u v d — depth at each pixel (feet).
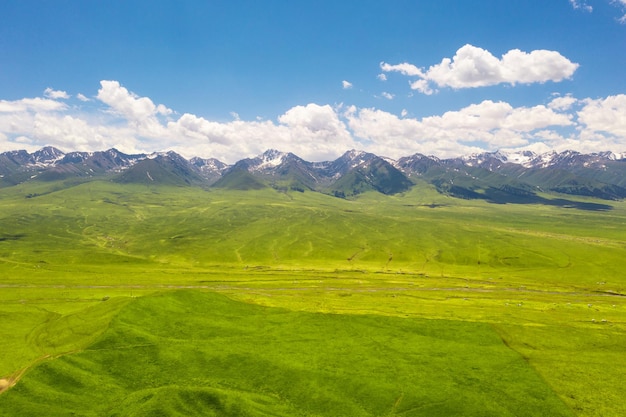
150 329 342.44
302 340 335.67
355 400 245.04
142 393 233.35
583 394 256.73
